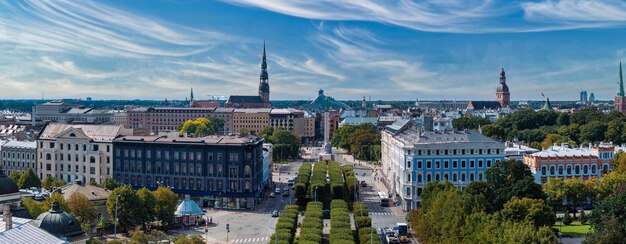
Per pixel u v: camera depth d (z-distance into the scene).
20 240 104.12
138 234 167.25
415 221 195.38
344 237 174.25
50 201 183.62
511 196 194.75
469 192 196.88
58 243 106.06
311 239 172.00
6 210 114.38
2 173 168.88
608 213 164.62
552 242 136.50
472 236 150.75
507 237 140.12
